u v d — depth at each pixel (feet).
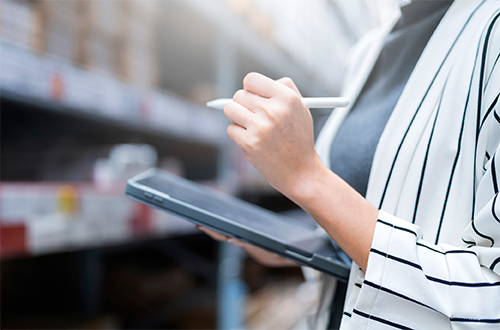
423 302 1.22
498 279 1.20
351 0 7.09
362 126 2.00
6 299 3.20
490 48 1.39
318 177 1.37
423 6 1.92
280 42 5.90
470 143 1.37
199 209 1.61
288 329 5.45
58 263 3.38
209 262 5.38
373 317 1.27
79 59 2.96
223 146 5.10
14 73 2.20
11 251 2.21
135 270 4.42
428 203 1.46
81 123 3.57
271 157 1.35
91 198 2.85
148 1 3.89
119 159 3.97
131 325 4.05
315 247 1.85
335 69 8.55
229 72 5.34
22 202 2.30
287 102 1.34
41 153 3.30
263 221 2.10
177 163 5.16
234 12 4.62
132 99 3.27
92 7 3.10
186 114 4.17
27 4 2.48
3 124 3.12
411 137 1.54
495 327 1.13
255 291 6.09
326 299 2.02
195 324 4.81
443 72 1.55
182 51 5.59
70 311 3.33
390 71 2.01
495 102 1.30
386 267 1.26
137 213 3.37
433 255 1.30
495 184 1.26
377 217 1.35
